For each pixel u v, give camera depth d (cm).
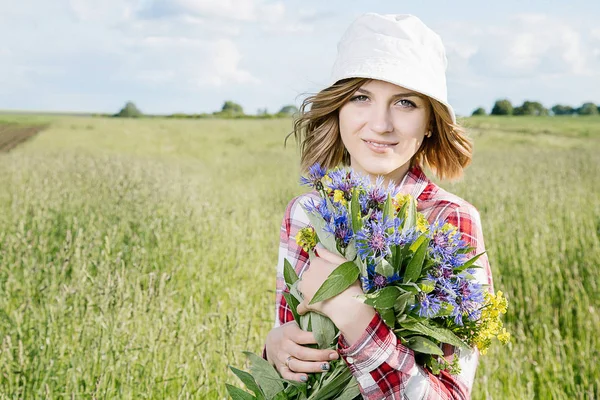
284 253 182
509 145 2252
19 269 429
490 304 128
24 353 291
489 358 331
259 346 327
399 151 160
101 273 386
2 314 343
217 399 276
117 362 284
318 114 172
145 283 420
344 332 129
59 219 603
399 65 154
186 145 2348
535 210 671
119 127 2989
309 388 143
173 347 297
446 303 119
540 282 475
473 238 154
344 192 135
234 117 4525
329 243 134
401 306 125
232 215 693
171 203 700
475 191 824
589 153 1675
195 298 408
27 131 2791
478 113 4634
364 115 161
